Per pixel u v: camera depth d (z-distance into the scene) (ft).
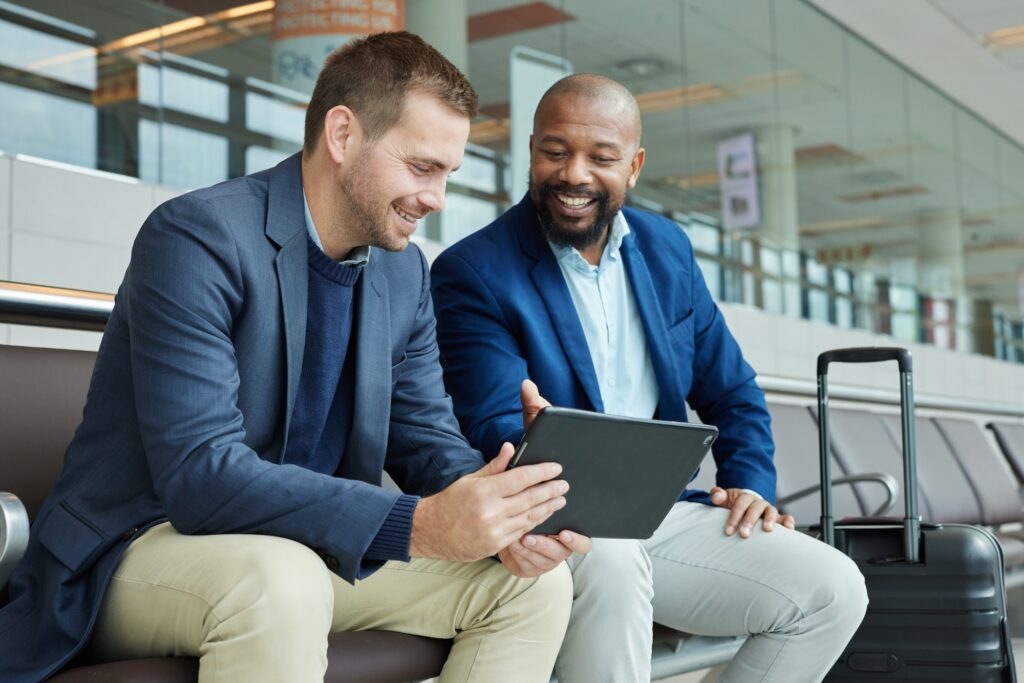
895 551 7.37
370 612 4.96
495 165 14.56
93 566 4.28
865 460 12.50
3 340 8.68
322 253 4.79
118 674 3.77
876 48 24.13
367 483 4.59
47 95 10.15
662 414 6.80
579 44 16.24
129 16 10.89
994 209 28.86
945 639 7.09
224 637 3.91
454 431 5.47
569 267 6.84
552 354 6.51
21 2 10.02
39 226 9.80
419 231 13.28
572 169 6.52
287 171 4.82
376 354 4.95
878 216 23.25
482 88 14.61
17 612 4.20
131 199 10.60
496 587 4.81
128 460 4.40
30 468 5.15
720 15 19.24
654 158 17.35
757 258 19.24
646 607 5.57
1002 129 29.89
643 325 6.85
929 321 24.79
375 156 4.64
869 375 21.44
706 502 6.75
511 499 4.29
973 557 7.08
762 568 6.23
